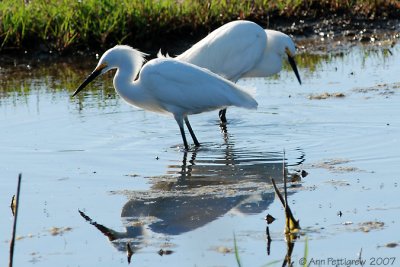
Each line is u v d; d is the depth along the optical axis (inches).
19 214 402.3
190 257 348.8
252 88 510.0
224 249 356.2
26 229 384.2
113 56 517.3
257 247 357.7
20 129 560.4
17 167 476.7
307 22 866.8
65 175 460.4
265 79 701.3
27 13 795.4
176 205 410.0
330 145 506.3
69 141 530.9
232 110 613.9
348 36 834.8
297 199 411.2
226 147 514.0
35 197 426.0
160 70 505.4
